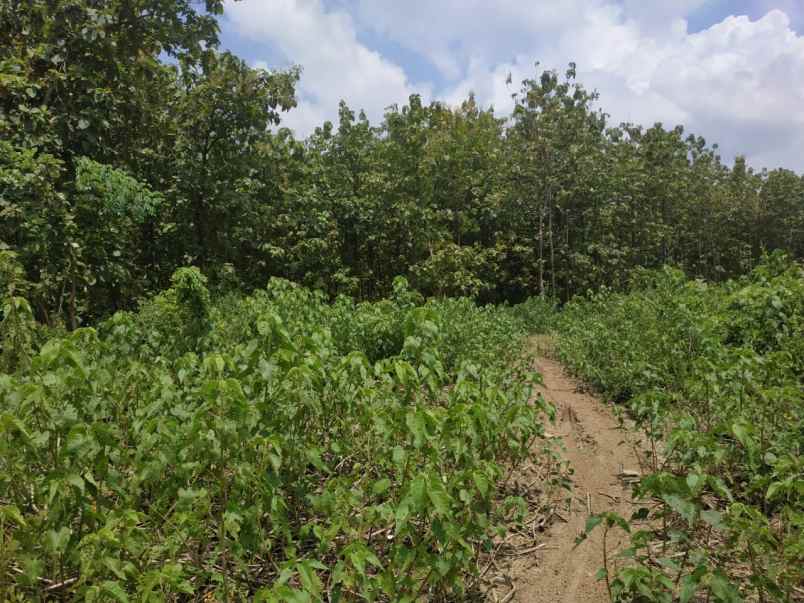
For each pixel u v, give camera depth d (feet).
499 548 11.83
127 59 35.65
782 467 9.71
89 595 6.86
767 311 19.24
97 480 9.25
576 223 88.17
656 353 22.71
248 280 52.80
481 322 30.07
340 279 59.31
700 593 9.67
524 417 12.46
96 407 10.37
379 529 11.43
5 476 8.58
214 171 44.39
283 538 11.18
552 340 43.78
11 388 9.29
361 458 13.65
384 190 66.28
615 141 93.15
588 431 19.71
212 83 42.80
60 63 31.76
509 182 80.94
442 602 9.61
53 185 27.27
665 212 101.65
